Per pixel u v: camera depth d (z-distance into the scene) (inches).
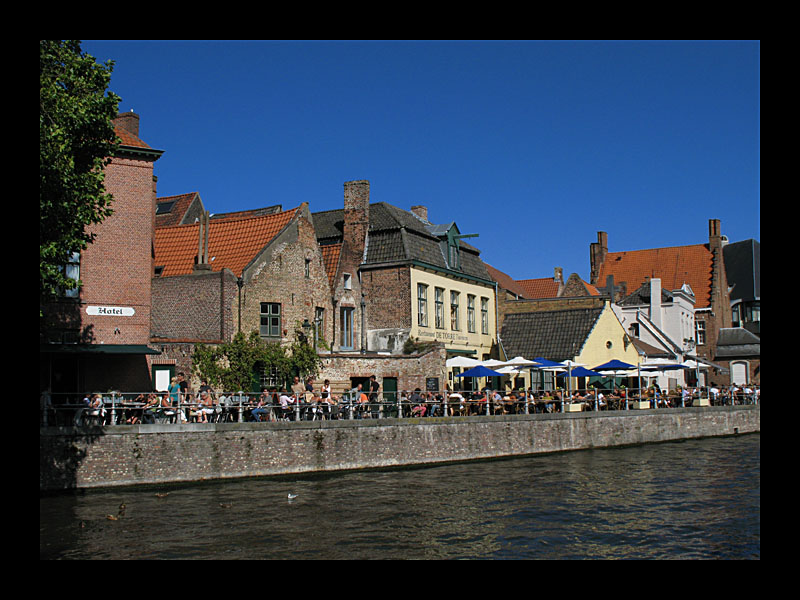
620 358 1785.2
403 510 753.6
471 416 1139.3
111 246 1072.8
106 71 753.0
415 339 1469.0
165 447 848.9
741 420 1720.0
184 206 1734.7
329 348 1365.7
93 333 1050.7
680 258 2888.8
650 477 984.3
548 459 1179.9
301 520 700.0
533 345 1724.9
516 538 649.0
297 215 1299.2
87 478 804.0
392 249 1499.8
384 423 1031.6
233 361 1152.8
